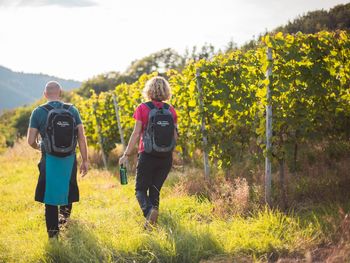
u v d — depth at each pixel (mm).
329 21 23891
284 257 4078
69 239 4422
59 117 4652
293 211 5266
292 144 6059
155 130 4895
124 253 4203
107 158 12719
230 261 3939
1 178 10664
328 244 4191
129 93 12094
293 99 6074
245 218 5297
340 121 7367
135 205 6113
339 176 6418
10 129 38938
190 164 10227
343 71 6941
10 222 6223
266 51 5828
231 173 7551
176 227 4816
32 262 4219
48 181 4727
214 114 7508
